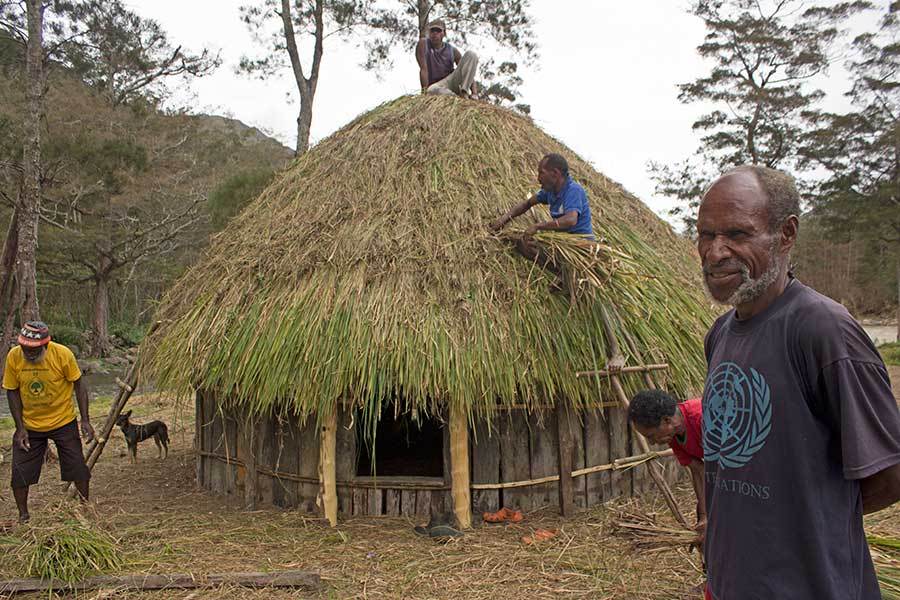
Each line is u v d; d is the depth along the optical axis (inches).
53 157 892.6
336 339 217.2
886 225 1250.6
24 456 227.1
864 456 67.3
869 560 73.7
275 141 1509.6
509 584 179.6
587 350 223.3
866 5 1126.4
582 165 312.8
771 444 73.9
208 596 174.9
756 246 76.4
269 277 247.0
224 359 233.6
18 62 1018.7
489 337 215.8
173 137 1190.9
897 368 689.0
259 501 251.8
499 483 230.5
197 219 1119.0
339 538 214.5
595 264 214.1
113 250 1036.5
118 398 270.2
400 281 228.1
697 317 260.2
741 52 1157.7
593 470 240.4
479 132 286.5
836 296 1883.6
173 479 297.6
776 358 74.6
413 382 206.5
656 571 183.6
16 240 376.2
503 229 244.4
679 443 143.7
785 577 71.9
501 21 661.9
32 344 220.4
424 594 174.7
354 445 235.3
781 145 1202.6
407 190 260.8
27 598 173.9
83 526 196.9
